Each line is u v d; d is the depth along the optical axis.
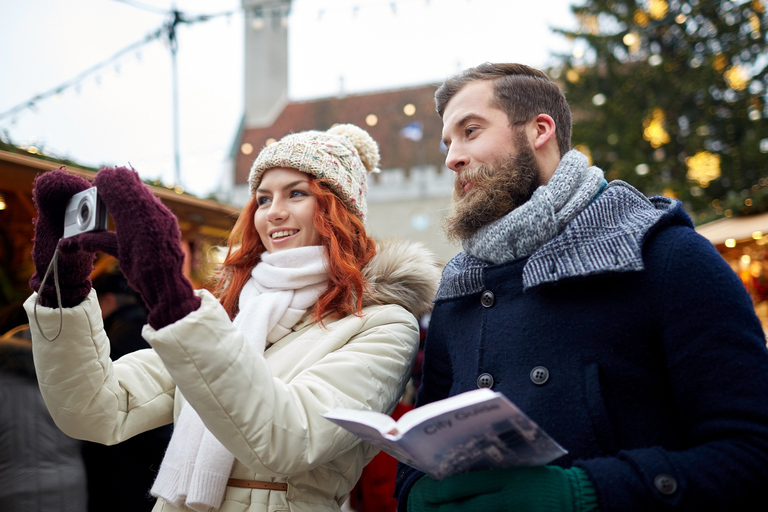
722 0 11.95
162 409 1.73
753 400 1.05
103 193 1.23
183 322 1.20
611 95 12.77
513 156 1.43
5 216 3.54
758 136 10.61
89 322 1.49
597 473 1.06
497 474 1.13
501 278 1.36
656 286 1.18
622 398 1.17
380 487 3.33
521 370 1.26
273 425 1.29
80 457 2.21
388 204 22.09
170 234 1.22
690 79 11.70
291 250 1.77
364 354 1.55
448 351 1.50
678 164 11.86
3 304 3.43
